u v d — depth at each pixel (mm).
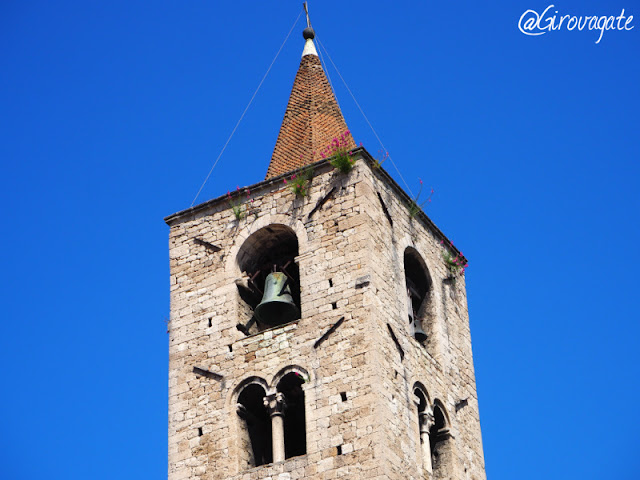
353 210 64000
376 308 61719
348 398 59688
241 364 62469
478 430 66562
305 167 65812
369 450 58344
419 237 67938
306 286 63000
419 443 61125
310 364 61062
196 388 62844
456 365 66875
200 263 66000
